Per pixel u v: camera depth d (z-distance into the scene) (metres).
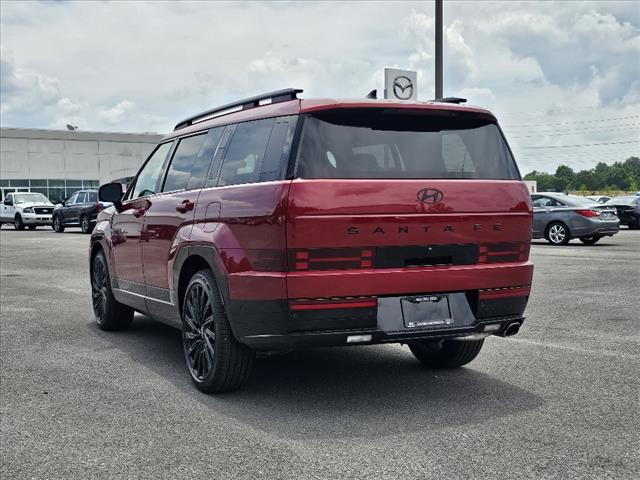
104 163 62.88
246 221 4.52
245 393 4.98
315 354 6.24
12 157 58.25
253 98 5.07
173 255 5.43
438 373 5.50
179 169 5.86
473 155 4.79
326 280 4.27
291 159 4.37
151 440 4.01
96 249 7.60
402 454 3.72
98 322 7.60
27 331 7.46
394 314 4.44
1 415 4.52
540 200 20.09
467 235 4.62
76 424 4.32
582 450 3.77
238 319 4.54
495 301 4.72
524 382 5.19
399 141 4.61
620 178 139.12
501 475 3.43
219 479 3.42
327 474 3.46
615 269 12.92
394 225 4.40
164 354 6.32
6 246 21.08
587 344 6.53
